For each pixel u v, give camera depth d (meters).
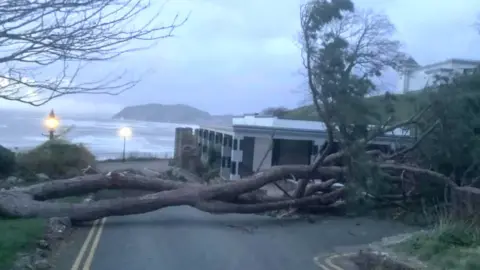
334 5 20.31
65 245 13.60
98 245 13.93
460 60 45.78
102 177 18.67
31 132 66.19
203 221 19.56
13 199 16.22
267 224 19.86
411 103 24.06
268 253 14.27
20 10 4.43
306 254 14.41
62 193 18.11
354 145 20.45
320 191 23.05
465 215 15.14
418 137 24.45
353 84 20.72
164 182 19.72
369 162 20.31
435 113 22.30
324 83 20.61
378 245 14.29
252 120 41.38
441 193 21.97
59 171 25.91
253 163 36.91
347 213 22.56
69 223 16.59
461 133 22.19
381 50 24.42
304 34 20.83
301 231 18.61
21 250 11.55
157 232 16.73
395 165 22.22
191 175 38.12
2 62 4.57
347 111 20.61
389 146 30.34
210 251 14.06
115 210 17.84
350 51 24.53
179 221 19.30
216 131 43.75
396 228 19.77
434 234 13.95
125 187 19.02
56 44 4.65
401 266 11.81
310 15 20.59
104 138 80.56
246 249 14.70
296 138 37.47
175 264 12.21
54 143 26.97
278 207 21.22
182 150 43.50
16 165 24.41
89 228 16.83
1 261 10.01
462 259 11.68
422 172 21.64
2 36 4.42
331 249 15.34
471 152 22.38
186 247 14.44
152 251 13.54
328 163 22.22
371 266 12.77
